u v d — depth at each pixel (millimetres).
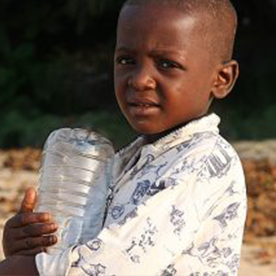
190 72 3830
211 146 3830
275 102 31781
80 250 3576
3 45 33625
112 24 35312
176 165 3768
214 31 3896
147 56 3807
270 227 14328
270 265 11625
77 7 33875
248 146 22688
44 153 4012
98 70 32906
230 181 3803
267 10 34219
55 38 35562
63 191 3906
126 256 3564
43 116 30625
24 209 3936
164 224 3617
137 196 3756
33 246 3777
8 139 28688
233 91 31750
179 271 3695
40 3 35469
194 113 3902
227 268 3773
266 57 33156
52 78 32500
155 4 3814
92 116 29359
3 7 35188
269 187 17547
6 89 32219
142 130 3871
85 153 3936
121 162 4148
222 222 3756
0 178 17609
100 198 3912
